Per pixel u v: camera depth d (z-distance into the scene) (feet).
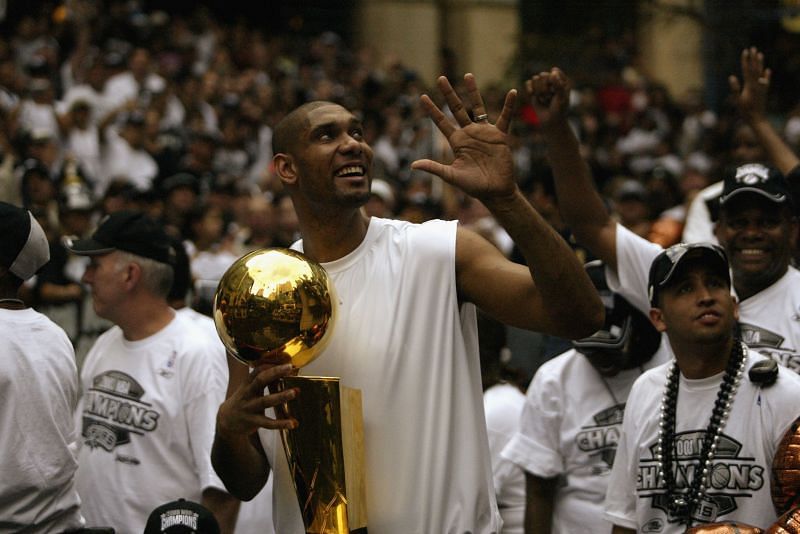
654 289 17.47
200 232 37.73
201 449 20.20
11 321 17.24
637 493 17.40
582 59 73.10
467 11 87.40
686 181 51.83
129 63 60.80
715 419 16.75
